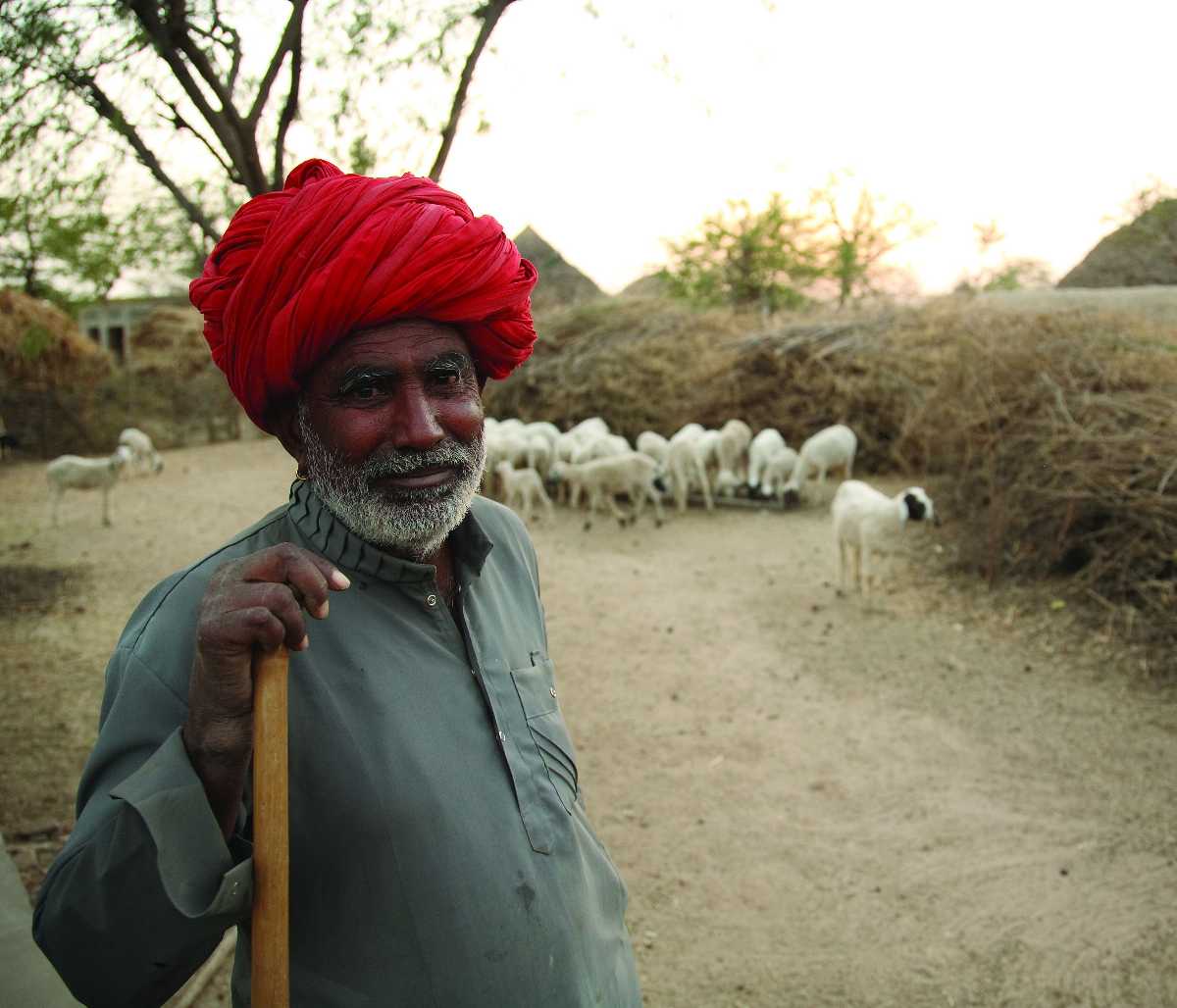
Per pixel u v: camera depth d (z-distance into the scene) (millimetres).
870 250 23203
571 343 15750
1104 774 5035
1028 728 5609
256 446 21156
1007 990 3480
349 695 1137
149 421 22062
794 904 4027
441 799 1130
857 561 8414
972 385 8836
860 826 4629
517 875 1162
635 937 3836
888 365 13406
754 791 4996
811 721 5840
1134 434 7402
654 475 11508
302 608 986
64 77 4305
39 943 981
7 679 6656
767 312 21656
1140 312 10711
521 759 1238
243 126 4535
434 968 1100
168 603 1111
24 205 4773
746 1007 3430
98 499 14492
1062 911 3916
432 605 1257
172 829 906
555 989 1175
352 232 1126
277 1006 986
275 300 1146
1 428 15695
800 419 14188
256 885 977
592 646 7277
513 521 1599
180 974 1000
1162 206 19344
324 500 1222
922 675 6480
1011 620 7367
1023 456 8180
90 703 6180
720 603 8273
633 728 5820
